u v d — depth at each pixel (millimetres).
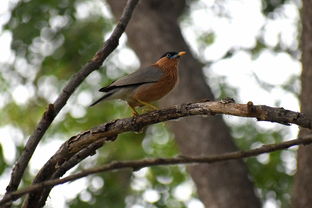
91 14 18891
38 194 7242
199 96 14078
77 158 7445
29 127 17922
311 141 5395
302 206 11172
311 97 11320
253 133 17250
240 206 13047
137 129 7375
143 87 10008
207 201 13336
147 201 16203
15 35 16688
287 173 15984
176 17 15445
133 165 5012
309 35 11672
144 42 14672
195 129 13758
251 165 16219
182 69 14359
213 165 13328
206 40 19234
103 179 15625
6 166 13648
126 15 8203
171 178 17234
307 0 11797
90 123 18125
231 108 6508
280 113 6141
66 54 17828
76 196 15008
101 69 18500
